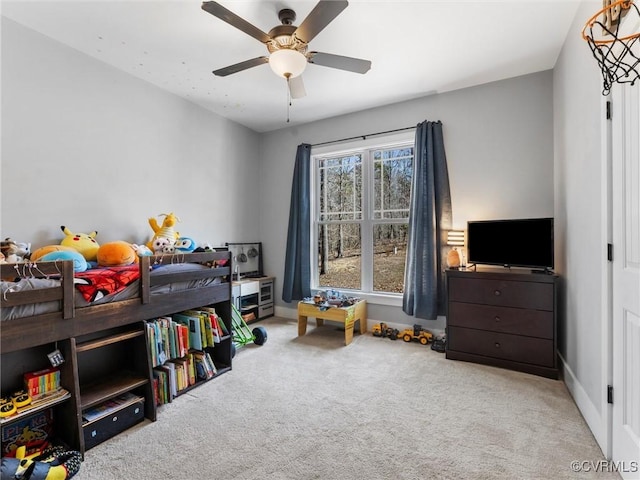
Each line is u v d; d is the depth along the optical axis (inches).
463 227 131.0
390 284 153.1
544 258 105.6
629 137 57.1
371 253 157.5
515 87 121.5
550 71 115.9
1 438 60.2
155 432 74.0
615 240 62.6
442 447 67.5
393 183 152.3
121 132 113.6
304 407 84.1
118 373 83.9
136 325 83.1
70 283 66.9
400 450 66.6
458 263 124.1
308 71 116.1
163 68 113.1
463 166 131.1
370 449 67.1
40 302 62.4
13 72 86.9
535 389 93.0
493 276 109.8
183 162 137.9
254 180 181.0
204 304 100.7
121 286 76.8
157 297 86.7
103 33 93.0
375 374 104.0
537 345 102.9
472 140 129.4
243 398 89.0
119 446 69.1
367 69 90.7
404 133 143.3
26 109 89.4
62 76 97.3
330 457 64.7
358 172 162.1
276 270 181.2
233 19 69.6
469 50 103.2
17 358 78.0
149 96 123.3
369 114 152.4
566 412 81.0
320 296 147.8
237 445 68.9
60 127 96.9
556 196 111.8
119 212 113.0
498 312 109.0
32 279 61.8
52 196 95.1
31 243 90.4
